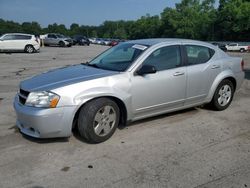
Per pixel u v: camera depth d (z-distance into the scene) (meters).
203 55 6.27
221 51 6.70
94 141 4.80
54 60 19.62
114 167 4.11
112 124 5.00
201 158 4.39
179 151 4.61
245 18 58.25
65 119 4.54
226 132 5.39
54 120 4.48
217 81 6.37
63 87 4.56
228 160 4.34
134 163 4.23
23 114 4.58
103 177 3.86
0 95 8.28
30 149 4.62
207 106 6.72
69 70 5.40
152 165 4.17
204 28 73.06
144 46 5.58
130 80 5.08
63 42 41.81
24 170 4.02
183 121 5.91
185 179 3.83
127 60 5.41
